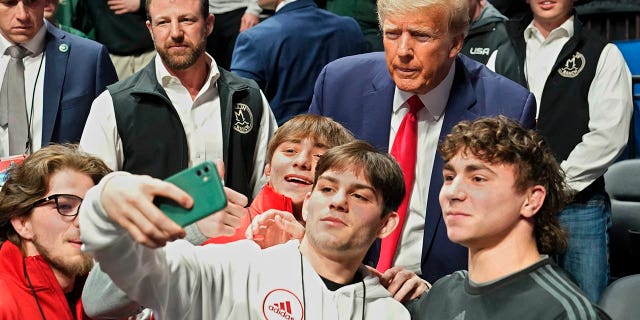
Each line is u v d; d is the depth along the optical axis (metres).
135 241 1.66
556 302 1.98
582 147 3.88
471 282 2.13
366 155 2.22
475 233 2.09
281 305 2.08
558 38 4.09
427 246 2.88
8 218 2.47
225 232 1.83
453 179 2.13
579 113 3.96
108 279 1.86
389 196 2.22
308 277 2.14
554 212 2.15
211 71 3.46
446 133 2.93
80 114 3.75
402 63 2.85
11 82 3.72
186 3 3.38
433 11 2.79
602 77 3.94
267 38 4.22
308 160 2.83
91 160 2.55
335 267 2.18
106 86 3.72
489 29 4.31
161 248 1.82
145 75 3.43
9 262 2.42
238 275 2.06
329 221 2.16
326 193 2.19
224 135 3.42
